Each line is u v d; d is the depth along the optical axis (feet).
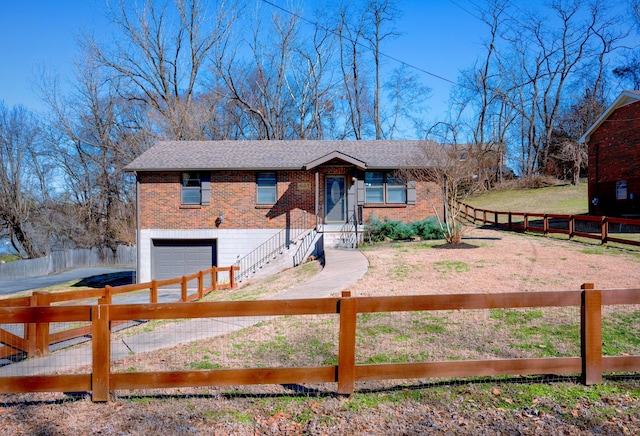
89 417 13.96
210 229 62.49
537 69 139.44
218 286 51.26
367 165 61.62
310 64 129.90
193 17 115.96
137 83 117.50
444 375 15.26
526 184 130.93
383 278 34.42
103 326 14.82
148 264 62.18
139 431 13.11
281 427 13.30
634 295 15.66
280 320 24.49
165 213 62.59
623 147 66.80
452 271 35.81
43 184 129.90
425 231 58.70
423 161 61.93
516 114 145.28
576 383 15.74
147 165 62.23
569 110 138.92
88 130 121.90
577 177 124.67
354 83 134.10
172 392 15.65
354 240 59.36
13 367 19.85
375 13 129.49
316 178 60.18
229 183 62.80
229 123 127.54
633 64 121.90
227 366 18.02
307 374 15.07
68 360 20.71
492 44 137.18
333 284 33.91
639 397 14.69
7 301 22.16
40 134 126.21
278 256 61.67
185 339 22.00
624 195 66.59
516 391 15.25
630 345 19.24
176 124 110.42
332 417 13.82
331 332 21.95
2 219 126.11
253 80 127.65
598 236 49.39
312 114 131.54
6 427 13.44
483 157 89.35
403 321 23.31
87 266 115.55
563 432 12.80
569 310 24.43
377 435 12.79
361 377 15.20
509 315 23.82
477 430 12.97
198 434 12.96
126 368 18.01
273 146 70.03
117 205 127.44
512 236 58.80
